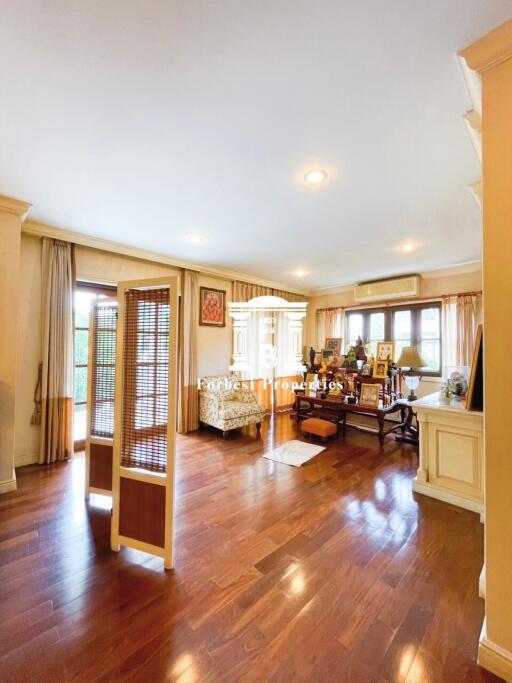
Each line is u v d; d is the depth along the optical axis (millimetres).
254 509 2482
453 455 2598
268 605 1559
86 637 1379
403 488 2850
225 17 1177
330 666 1257
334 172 2258
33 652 1310
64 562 1870
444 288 5078
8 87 1496
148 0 1110
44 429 3395
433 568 1823
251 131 1826
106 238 3693
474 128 1681
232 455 3709
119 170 2246
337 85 1488
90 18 1184
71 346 3602
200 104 1614
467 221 3158
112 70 1406
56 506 2521
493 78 1271
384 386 4582
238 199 2680
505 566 1236
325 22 1190
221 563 1865
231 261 4695
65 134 1861
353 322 6309
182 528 2223
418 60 1354
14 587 1665
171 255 4379
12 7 1143
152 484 1879
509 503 1233
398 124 1757
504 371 1247
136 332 1997
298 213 2963
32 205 2814
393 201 2709
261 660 1280
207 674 1225
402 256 4398
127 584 1697
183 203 2764
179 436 4484
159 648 1330
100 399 2629
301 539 2100
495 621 1254
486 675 1222
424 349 5312
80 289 3961
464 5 1129
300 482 2977
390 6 1132
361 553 1955
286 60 1354
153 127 1797
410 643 1355
